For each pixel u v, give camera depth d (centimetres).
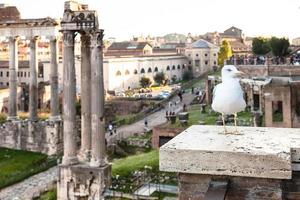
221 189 738
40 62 14225
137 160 4972
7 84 14700
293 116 5125
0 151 7131
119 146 6856
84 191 4000
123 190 4022
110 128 7881
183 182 787
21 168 6156
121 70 15338
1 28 7256
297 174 778
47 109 11588
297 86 5128
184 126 6344
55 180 5488
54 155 6819
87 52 4156
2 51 16762
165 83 17375
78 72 12556
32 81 7162
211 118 6919
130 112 11356
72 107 4119
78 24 4038
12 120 7344
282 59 7638
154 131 6375
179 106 10181
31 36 7100
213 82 8631
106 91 13700
